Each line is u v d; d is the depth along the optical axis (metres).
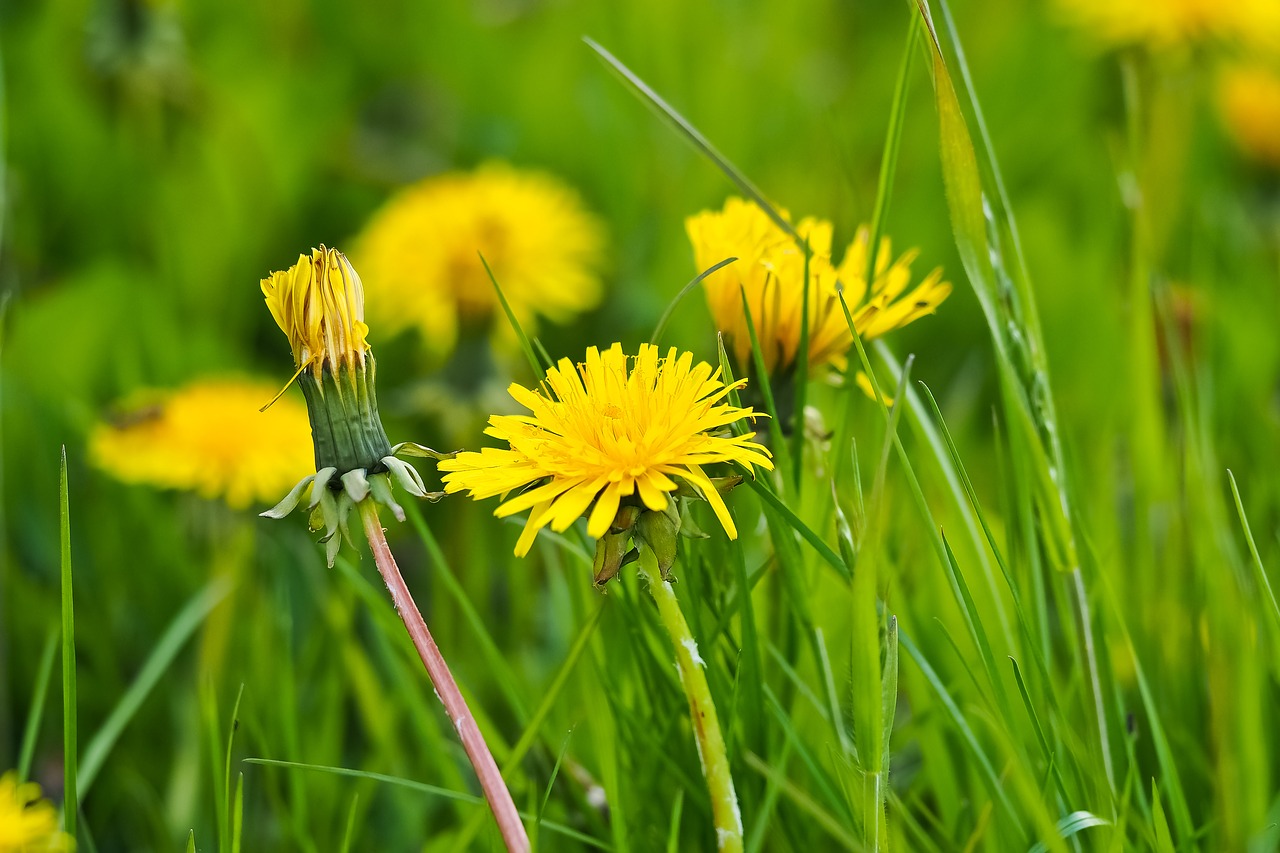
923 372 1.13
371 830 0.74
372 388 0.64
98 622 0.80
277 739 0.74
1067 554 0.68
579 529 0.70
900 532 0.73
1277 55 1.21
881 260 0.69
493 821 0.67
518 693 0.70
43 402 0.97
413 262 1.04
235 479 0.81
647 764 0.69
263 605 0.76
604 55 0.69
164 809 0.75
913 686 0.70
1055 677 0.71
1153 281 0.77
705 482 0.63
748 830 0.68
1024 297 0.68
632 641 0.69
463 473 0.63
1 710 0.76
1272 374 0.97
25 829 0.65
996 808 0.67
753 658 0.67
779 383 0.68
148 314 1.10
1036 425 0.68
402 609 0.64
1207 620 0.71
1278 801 0.69
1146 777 0.71
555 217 1.11
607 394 0.63
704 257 0.68
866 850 0.64
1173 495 0.75
